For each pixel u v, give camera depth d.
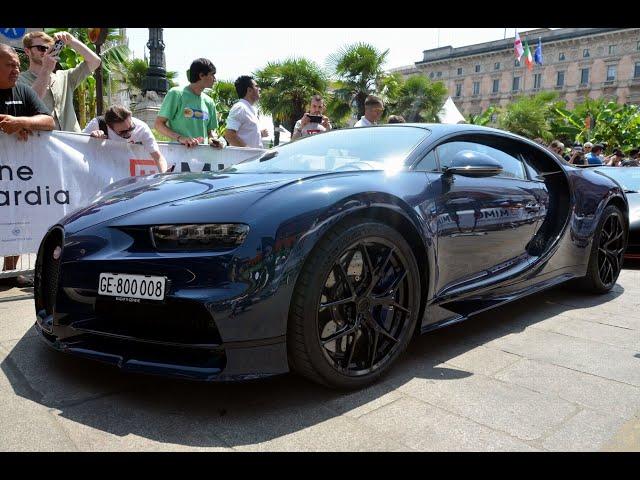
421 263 2.07
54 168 3.30
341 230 1.72
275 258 1.58
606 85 56.69
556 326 2.67
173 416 1.59
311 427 1.55
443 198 2.16
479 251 2.37
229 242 1.57
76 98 9.81
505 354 2.23
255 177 2.00
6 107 3.08
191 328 1.61
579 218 3.08
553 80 60.50
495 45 63.88
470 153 2.22
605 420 1.65
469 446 1.47
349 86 21.70
